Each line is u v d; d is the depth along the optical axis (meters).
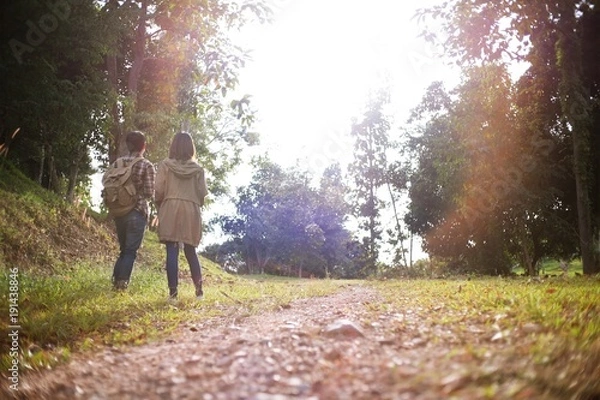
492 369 2.03
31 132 17.78
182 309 5.73
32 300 5.67
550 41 18.70
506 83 18.94
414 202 36.16
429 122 35.34
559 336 2.89
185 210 6.70
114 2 17.09
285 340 3.05
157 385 2.19
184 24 11.33
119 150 19.45
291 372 2.24
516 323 3.45
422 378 1.93
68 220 14.48
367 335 3.22
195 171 6.81
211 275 15.16
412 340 2.99
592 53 21.05
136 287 7.77
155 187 6.72
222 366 2.44
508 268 26.56
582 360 2.42
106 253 14.24
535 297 4.83
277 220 66.62
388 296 7.34
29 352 3.42
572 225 24.39
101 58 17.41
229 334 3.65
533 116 22.17
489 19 13.15
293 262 67.38
